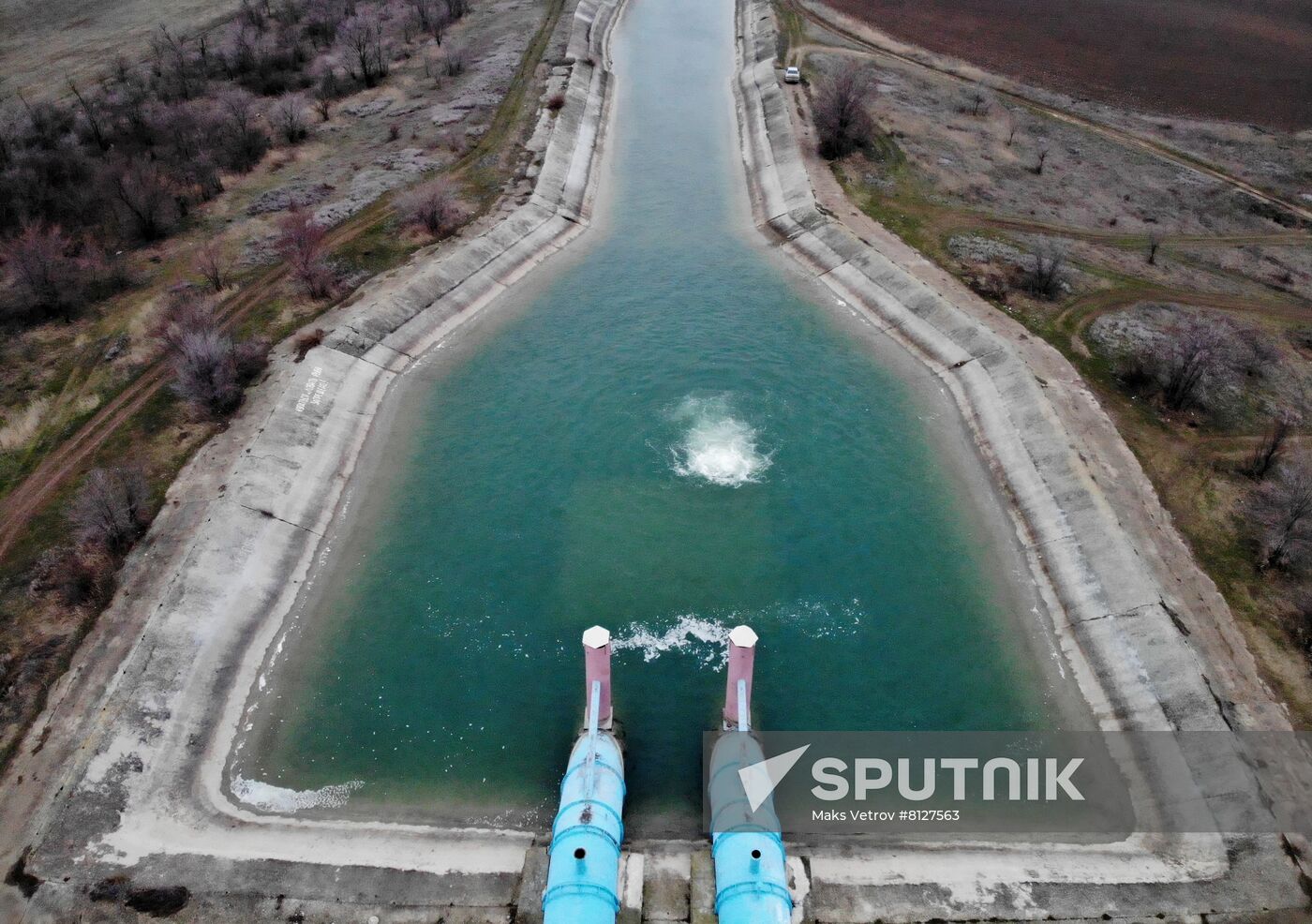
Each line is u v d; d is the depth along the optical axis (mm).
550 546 55781
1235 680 45062
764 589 53062
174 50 119250
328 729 45750
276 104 109688
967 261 80312
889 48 135000
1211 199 95562
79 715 43469
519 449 63188
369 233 84562
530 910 37188
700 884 38312
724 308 78438
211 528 52750
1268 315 75062
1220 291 78312
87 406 63375
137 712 43875
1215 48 135375
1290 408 63750
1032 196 93938
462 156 99375
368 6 143375
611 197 97750
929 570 54188
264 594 51688
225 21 137375
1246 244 87062
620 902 37562
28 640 47031
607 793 38969
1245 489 56375
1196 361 63219
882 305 76875
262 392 63938
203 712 45438
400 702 47094
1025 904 37719
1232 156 105375
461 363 72000
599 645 40781
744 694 42531
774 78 120438
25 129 96750
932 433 64375
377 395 67500
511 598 52594
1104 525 53406
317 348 67938
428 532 56750
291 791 42969
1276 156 104875
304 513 56625
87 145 96188
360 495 59375
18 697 44281
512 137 103000
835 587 53219
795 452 62812
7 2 142750
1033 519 56250
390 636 50375
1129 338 70000
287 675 48250
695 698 47312
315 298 75125
